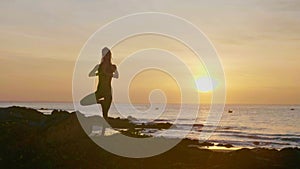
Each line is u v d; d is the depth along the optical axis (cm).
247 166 1750
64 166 1427
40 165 1409
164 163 1675
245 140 4772
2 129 1848
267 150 2170
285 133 6053
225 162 1791
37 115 2611
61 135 1814
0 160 1428
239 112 15575
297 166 1830
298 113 14500
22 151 1553
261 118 10725
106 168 1450
